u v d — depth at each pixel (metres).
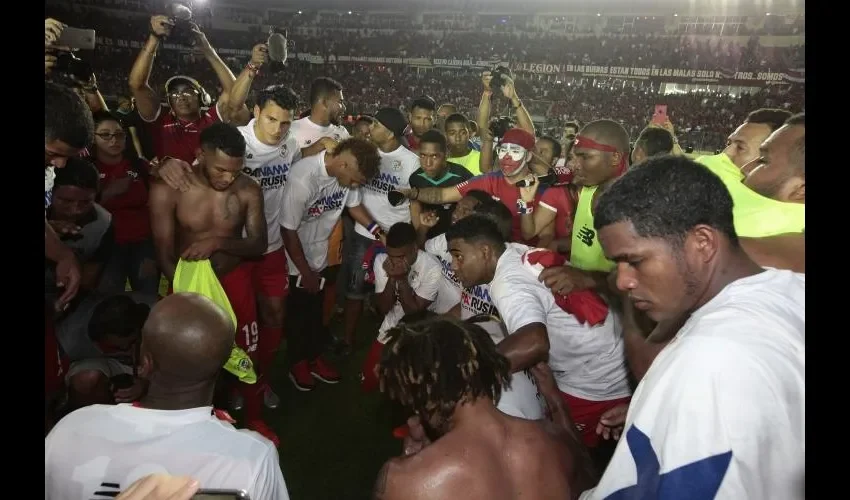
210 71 21.33
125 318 2.11
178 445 1.25
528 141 3.53
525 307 1.88
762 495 0.89
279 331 3.27
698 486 0.89
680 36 23.25
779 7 21.84
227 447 1.27
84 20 19.36
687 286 1.04
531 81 23.48
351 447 3.01
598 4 25.11
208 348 1.28
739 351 0.91
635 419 1.00
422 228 3.94
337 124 4.49
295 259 3.32
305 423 3.21
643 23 24.44
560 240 3.50
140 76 4.16
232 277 2.83
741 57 21.22
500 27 26.58
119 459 1.23
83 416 1.27
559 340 2.21
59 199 2.46
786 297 0.99
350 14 27.73
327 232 3.60
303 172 3.23
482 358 1.27
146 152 4.48
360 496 2.64
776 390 0.89
